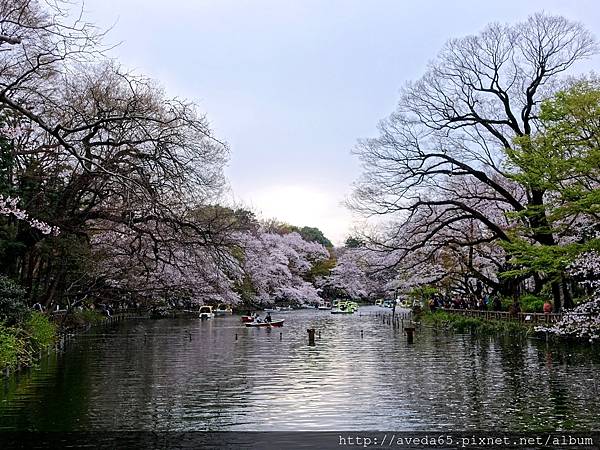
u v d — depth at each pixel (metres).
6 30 17.95
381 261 45.31
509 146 34.34
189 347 30.89
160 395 17.02
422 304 65.31
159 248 29.81
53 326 28.52
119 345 31.97
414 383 18.95
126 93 27.02
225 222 33.62
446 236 39.16
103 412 14.86
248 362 24.72
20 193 24.27
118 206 27.48
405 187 35.50
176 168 23.83
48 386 18.36
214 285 36.88
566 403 15.46
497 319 38.41
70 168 26.64
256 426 13.56
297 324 52.69
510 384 18.31
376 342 33.91
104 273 34.12
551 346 27.97
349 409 15.20
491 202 38.22
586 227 27.73
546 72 34.31
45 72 25.41
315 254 95.94
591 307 25.98
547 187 27.42
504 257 38.19
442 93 37.25
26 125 21.56
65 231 27.02
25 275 35.06
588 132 26.89
